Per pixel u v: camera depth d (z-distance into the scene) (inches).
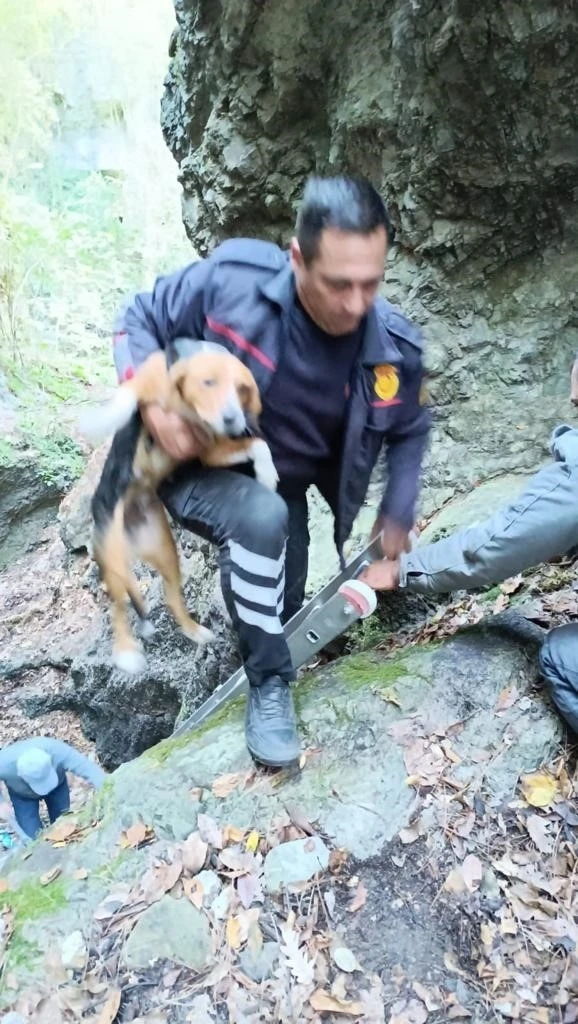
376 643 128.4
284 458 91.9
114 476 83.8
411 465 94.1
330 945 80.0
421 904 82.9
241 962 79.1
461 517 136.9
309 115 174.6
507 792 91.4
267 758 92.7
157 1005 76.6
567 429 102.8
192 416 75.4
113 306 454.9
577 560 122.6
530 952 78.3
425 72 139.3
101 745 258.2
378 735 97.3
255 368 80.6
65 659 272.8
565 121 134.9
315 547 147.6
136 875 87.4
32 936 82.6
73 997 77.4
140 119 490.3
